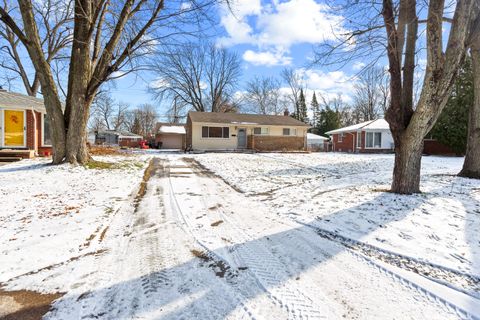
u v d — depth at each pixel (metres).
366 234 3.89
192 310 2.29
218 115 26.25
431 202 5.21
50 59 18.14
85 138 10.03
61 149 9.68
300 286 2.64
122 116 67.38
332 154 21.16
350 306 2.33
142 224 4.50
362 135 24.14
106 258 3.27
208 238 3.89
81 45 9.38
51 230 4.13
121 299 2.45
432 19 5.04
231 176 9.56
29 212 4.97
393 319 2.16
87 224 4.42
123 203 5.78
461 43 4.95
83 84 9.62
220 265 3.08
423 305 2.34
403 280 2.73
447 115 19.70
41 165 9.60
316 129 51.75
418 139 5.77
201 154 19.64
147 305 2.36
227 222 4.62
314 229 4.21
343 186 7.49
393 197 5.60
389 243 3.58
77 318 2.19
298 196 6.39
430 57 5.21
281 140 25.72
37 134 14.02
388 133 24.03
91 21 9.23
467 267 2.95
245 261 3.17
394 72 5.84
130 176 8.97
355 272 2.91
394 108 5.95
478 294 2.48
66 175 8.30
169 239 3.86
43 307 2.34
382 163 14.12
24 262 3.14
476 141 8.47
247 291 2.55
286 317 2.19
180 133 36.44
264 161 14.78
